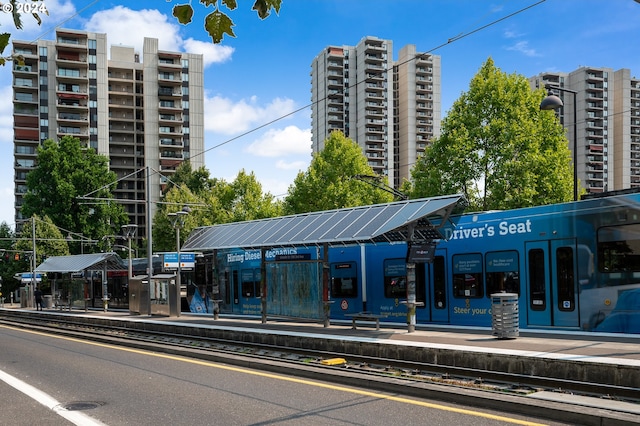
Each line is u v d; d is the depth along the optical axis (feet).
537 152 104.53
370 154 399.03
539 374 32.81
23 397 30.68
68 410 27.20
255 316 87.81
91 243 210.79
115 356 49.42
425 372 37.27
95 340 66.18
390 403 27.35
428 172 111.86
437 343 41.65
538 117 109.81
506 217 54.70
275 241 63.57
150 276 95.86
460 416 24.34
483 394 26.53
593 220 47.80
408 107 400.47
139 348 56.29
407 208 52.90
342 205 132.87
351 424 23.52
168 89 318.45
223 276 97.45
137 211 314.35
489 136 105.60
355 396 29.27
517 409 24.62
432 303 61.36
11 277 227.40
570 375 31.48
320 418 24.70
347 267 72.49
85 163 214.69
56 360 46.96
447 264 59.93
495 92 107.04
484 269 56.24
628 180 401.29
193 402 28.66
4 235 245.45
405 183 141.49
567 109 404.57
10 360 47.60
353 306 71.36
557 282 50.01
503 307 43.68
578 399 26.35
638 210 44.78
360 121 400.67
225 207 166.61
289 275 67.15
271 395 30.14
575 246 48.91
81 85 303.68
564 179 105.91
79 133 300.40
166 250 189.98
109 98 315.37
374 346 43.55
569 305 48.88
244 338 58.08
